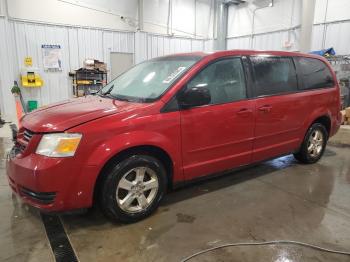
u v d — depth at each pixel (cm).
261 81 323
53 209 215
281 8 1070
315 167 406
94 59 969
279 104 335
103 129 221
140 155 245
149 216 263
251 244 222
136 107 244
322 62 407
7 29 820
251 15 1188
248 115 305
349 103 870
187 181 282
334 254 211
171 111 254
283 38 1077
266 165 412
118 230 240
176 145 259
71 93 968
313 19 916
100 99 293
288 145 364
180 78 267
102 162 220
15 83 852
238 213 271
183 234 235
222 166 301
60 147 210
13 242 222
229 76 297
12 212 268
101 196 233
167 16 1143
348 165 418
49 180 208
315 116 385
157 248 216
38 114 255
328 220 260
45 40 892
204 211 274
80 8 934
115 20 1011
